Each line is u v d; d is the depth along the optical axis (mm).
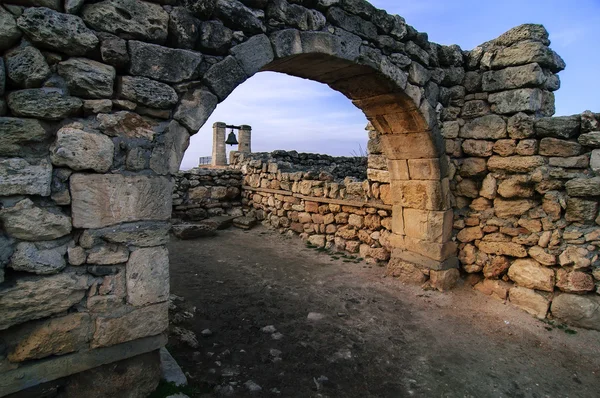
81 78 2260
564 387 3113
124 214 2457
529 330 3994
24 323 2199
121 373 2518
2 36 2037
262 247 7027
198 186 8914
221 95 2848
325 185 6902
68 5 2186
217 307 4305
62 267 2277
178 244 7051
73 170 2283
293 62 3662
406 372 3219
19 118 2109
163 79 2564
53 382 2297
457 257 5082
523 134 4387
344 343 3635
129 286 2479
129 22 2416
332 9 3477
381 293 4871
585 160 4023
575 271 4051
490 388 3061
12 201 2113
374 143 5852
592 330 3918
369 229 6145
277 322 4000
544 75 4508
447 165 4867
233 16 2855
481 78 4793
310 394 2865
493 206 4781
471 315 4316
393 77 4059
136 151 2486
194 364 3141
